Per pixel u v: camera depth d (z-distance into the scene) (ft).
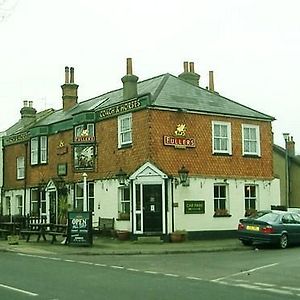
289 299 35.24
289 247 78.74
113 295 36.35
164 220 84.07
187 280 43.91
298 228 78.64
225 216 90.53
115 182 90.79
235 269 51.72
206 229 88.17
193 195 87.56
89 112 97.35
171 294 36.81
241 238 78.33
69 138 104.17
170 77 96.94
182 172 85.25
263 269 51.67
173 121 87.25
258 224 76.54
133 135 87.97
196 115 89.97
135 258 63.36
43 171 112.37
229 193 91.91
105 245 77.92
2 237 94.68
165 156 85.66
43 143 113.09
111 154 92.63
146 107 85.20
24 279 44.29
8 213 126.62
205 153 90.02
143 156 85.46
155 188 85.20
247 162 95.04
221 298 35.35
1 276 46.24
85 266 54.29
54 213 106.73
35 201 115.03
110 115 93.25
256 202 95.55
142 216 84.69
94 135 97.04
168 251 70.03
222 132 93.04
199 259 61.67
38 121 122.72
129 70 92.94
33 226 90.79
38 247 75.87
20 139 121.80
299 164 147.64
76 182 100.58
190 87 95.61
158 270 50.83
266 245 80.79
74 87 117.19
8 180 126.72
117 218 89.45
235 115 94.22
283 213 78.59
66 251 70.33
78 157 97.81
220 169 91.35
